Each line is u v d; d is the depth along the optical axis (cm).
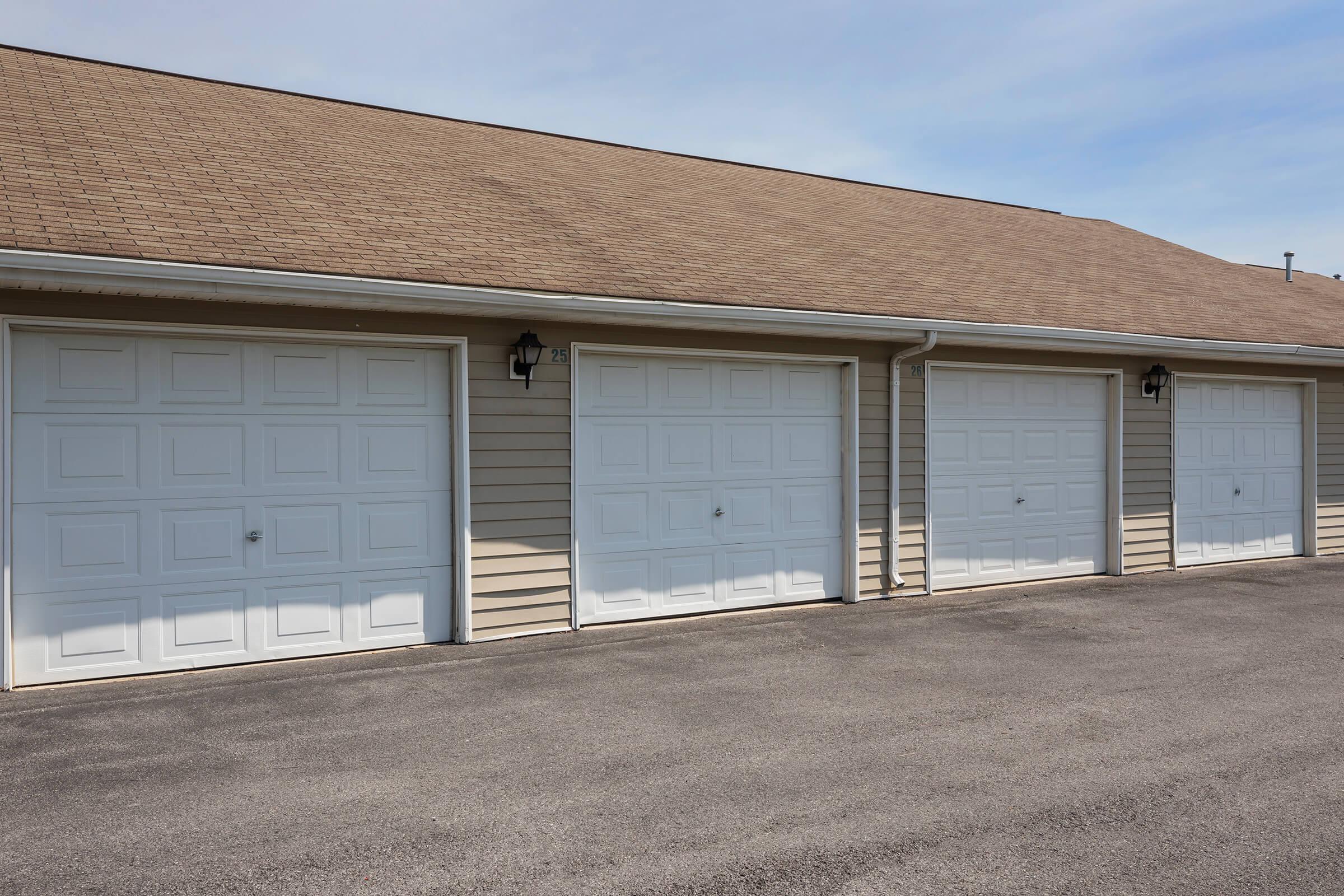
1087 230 1538
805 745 497
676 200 1102
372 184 857
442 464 736
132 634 634
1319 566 1152
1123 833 387
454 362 732
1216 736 512
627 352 803
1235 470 1179
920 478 952
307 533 689
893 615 853
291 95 1119
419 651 709
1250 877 349
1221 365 1143
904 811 410
